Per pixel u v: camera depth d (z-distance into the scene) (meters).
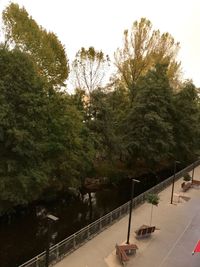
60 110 28.02
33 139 24.00
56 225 26.47
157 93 38.22
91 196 34.03
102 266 16.78
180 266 17.30
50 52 31.25
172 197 28.14
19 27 29.59
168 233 21.52
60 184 30.36
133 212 25.06
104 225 21.45
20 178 22.77
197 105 49.44
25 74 23.72
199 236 21.34
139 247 19.16
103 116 33.22
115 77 45.12
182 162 45.84
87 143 31.06
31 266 15.48
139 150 37.91
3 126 22.41
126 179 39.34
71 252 17.94
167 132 37.69
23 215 27.38
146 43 43.59
